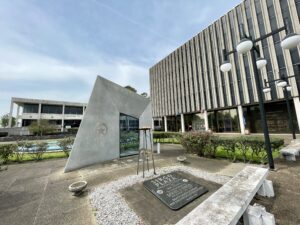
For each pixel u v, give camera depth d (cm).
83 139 727
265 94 1683
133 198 367
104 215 304
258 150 616
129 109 970
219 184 426
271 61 1650
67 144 1041
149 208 322
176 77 2916
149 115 1093
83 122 741
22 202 375
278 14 1602
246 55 1866
